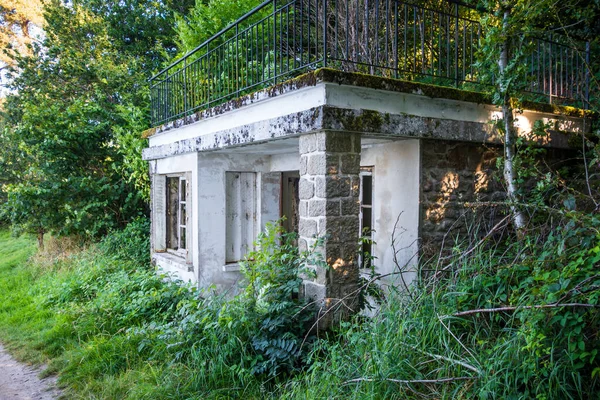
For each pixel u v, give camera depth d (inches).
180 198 257.0
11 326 212.2
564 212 117.8
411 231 164.7
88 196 350.6
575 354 92.1
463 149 172.9
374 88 139.5
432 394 100.8
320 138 138.0
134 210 366.3
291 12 307.1
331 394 106.8
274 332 136.7
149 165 294.5
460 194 172.2
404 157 167.8
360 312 138.7
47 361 171.5
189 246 227.0
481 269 128.0
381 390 102.7
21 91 423.5
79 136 346.6
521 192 154.6
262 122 162.1
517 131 171.3
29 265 352.8
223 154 224.1
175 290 204.1
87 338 183.8
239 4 308.8
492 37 149.5
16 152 397.4
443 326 113.4
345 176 140.3
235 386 129.9
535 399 90.5
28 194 332.2
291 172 249.6
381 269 179.6
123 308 202.1
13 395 144.6
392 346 110.3
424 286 127.9
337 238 139.5
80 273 265.0
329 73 130.3
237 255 235.5
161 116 272.4
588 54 203.0
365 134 146.4
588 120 202.7
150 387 135.6
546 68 224.2
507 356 98.0
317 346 131.8
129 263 285.7
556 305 92.4
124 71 422.3
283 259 151.4
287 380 126.0
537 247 128.3
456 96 158.6
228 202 232.4
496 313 114.7
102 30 463.5
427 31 283.9
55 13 453.1
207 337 148.0
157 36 503.2
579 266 103.5
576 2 209.5
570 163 201.2
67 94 430.9
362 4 273.9
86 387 144.1
